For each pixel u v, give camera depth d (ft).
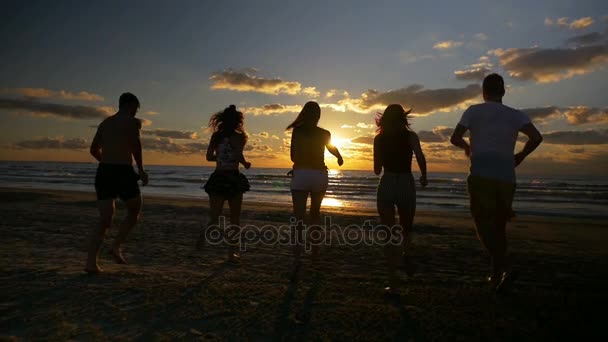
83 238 20.22
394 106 12.09
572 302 10.69
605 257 17.92
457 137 11.59
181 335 8.32
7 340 7.96
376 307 10.15
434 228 28.37
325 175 13.64
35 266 13.97
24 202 41.78
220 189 14.78
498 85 11.42
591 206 61.52
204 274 13.42
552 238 24.75
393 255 11.62
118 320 9.09
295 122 13.69
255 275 13.42
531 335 8.39
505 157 10.90
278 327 8.77
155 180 150.20
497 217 11.21
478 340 8.13
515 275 11.09
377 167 12.21
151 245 19.08
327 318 9.33
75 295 10.79
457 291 11.71
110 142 13.23
